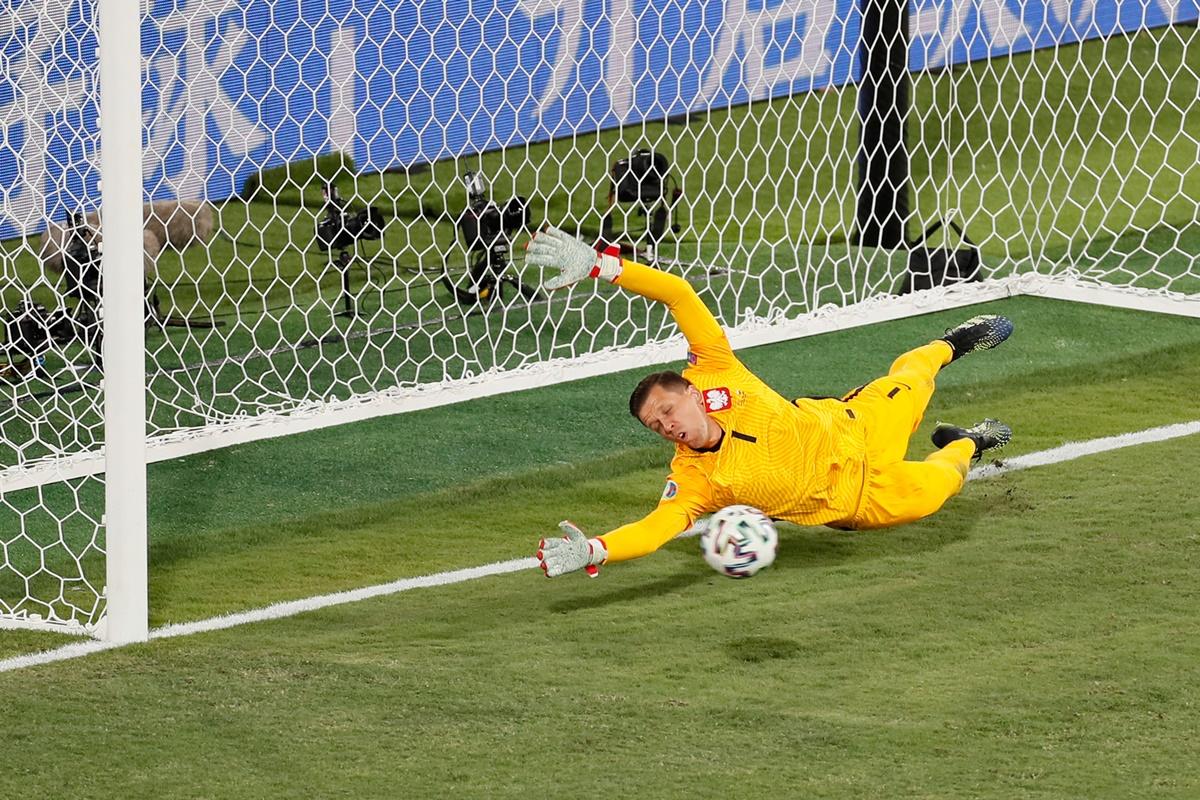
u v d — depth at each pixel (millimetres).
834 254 39781
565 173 43062
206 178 37031
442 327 35656
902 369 21422
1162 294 33562
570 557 18125
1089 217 42531
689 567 22172
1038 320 33594
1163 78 50781
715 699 17703
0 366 33312
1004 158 46438
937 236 41406
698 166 44469
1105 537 22125
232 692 18469
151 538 24359
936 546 22266
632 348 31312
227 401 31703
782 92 44125
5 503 25969
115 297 19734
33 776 16391
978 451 22281
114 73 19406
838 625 19719
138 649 19969
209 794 15883
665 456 27391
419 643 19891
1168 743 16172
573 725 17188
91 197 34656
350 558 23422
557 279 19406
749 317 32875
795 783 15656
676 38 37969
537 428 29016
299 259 40094
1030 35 48875
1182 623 19156
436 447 28156
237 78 38125
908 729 16734
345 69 39594
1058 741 16312
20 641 20344
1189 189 44094
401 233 41156
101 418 30969
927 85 48219
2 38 32438
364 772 16250
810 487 19781
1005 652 18625
